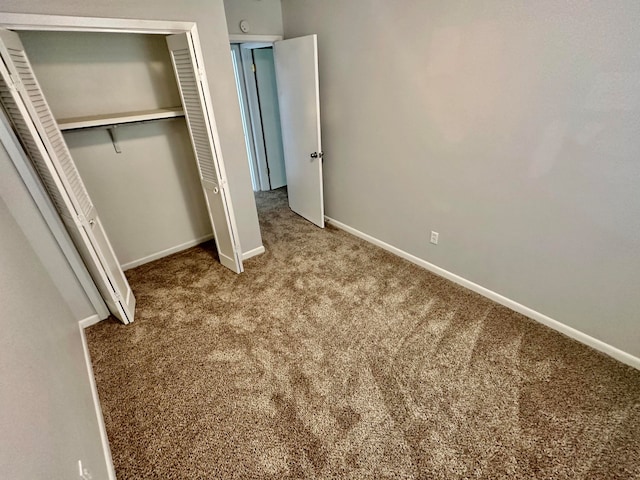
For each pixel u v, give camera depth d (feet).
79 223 5.88
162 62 8.59
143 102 8.63
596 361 5.91
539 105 5.49
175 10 6.51
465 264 7.97
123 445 4.88
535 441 4.70
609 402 5.17
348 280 8.68
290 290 8.35
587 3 4.56
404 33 7.05
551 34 5.01
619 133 4.83
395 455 4.61
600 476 4.27
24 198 5.82
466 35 6.03
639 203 4.95
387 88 7.95
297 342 6.67
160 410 5.38
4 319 3.46
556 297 6.46
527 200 6.24
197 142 7.80
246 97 14.19
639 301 5.40
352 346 6.52
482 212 7.09
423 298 7.84
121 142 8.57
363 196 10.18
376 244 10.47
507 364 5.94
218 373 6.03
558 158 5.57
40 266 6.00
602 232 5.46
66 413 3.96
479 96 6.24
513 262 6.93
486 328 6.81
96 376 6.02
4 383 2.89
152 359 6.38
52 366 4.25
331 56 9.13
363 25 7.85
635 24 4.28
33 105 5.09
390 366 6.02
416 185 8.31
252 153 15.49
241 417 5.22
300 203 12.85
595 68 4.76
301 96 10.40
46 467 2.96
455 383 5.63
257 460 4.63
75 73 7.53
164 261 9.98
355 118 9.22
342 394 5.53
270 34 10.61
